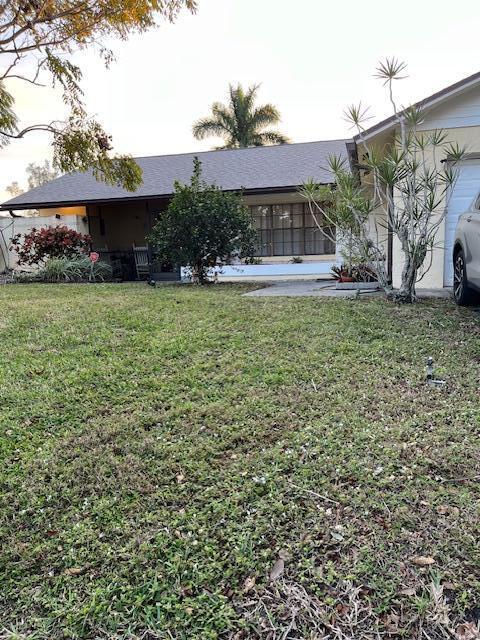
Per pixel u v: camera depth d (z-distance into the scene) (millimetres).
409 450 2518
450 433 2693
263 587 1679
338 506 2082
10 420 3029
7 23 7949
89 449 2664
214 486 2279
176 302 6801
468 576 1667
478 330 4824
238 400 3240
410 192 5945
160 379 3643
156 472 2416
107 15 8180
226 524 2004
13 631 1546
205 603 1621
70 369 3910
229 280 11875
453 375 3596
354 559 1773
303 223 13000
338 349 4234
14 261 13906
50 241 12359
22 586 1732
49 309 6379
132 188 10969
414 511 2021
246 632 1510
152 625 1546
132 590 1688
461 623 1498
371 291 7742
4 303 7109
